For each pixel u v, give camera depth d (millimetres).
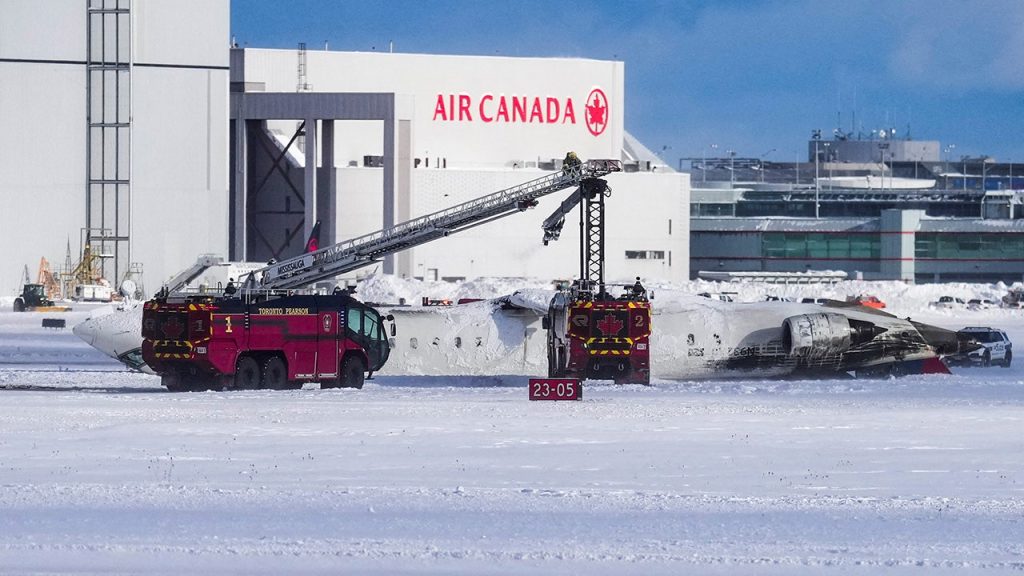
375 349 179750
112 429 125438
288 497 89125
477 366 195125
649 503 87812
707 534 78562
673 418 138000
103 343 193625
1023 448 116438
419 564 71000
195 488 92375
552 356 188250
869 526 80938
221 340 168250
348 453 110938
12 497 88688
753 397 164625
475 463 105938
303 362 172750
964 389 178875
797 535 78375
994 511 85625
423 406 148625
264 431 124688
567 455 110688
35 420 132250
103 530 79000
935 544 76188
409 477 99125
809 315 197125
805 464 106875
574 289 184125
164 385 173750
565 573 69438
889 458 110250
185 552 73438
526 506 86625
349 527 80062
